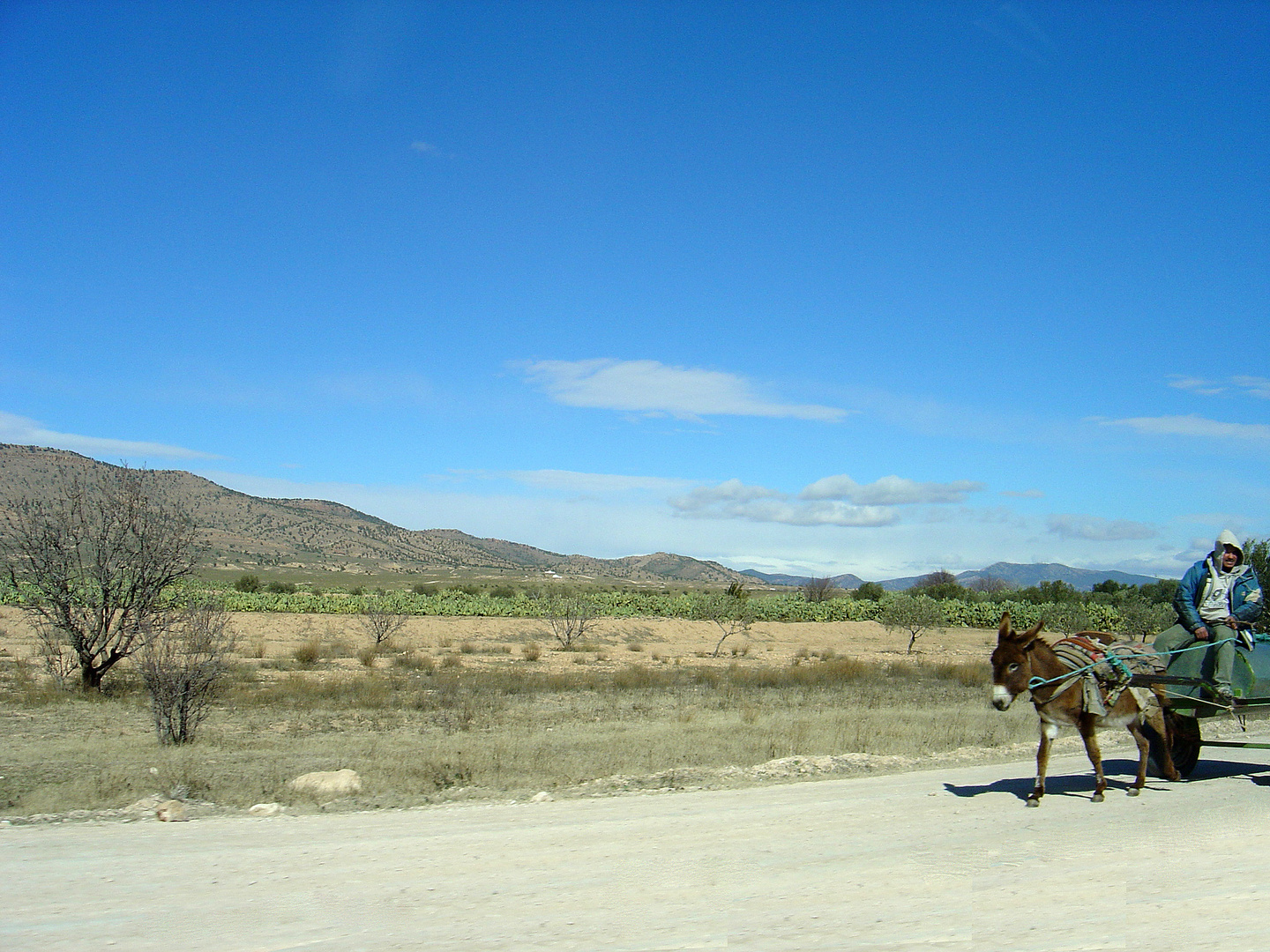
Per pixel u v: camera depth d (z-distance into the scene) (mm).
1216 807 9438
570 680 28938
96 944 5449
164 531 23125
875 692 27547
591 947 5359
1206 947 5422
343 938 5543
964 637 64250
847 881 6699
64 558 22625
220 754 14891
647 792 11453
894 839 8039
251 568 140000
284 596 58969
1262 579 21297
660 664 39938
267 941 5492
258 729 18016
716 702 24125
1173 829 8398
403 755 14695
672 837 8250
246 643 39719
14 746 15445
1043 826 8562
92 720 18969
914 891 6430
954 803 9891
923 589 94125
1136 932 5648
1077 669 9773
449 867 7223
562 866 7234
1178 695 10820
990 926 5711
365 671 31672
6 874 7105
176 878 6945
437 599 65812
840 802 10062
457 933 5609
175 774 12492
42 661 28625
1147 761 11578
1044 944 5426
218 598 21047
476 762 13547
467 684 27125
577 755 14633
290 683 24688
